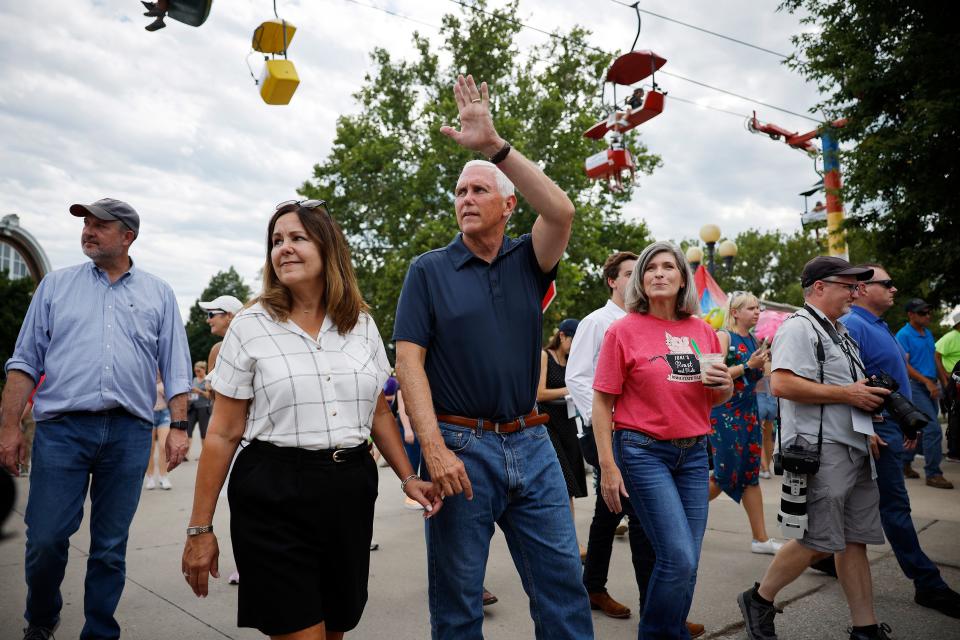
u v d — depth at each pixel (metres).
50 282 3.15
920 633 3.28
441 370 2.34
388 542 5.23
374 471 2.19
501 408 2.31
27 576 2.89
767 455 8.34
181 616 3.59
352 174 26.72
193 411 10.45
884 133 8.60
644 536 3.16
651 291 2.94
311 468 2.01
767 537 4.81
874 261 9.63
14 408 2.96
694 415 2.82
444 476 2.12
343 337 2.21
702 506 2.81
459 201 2.38
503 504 2.33
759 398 8.20
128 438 3.09
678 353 2.86
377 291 24.83
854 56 8.75
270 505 1.96
